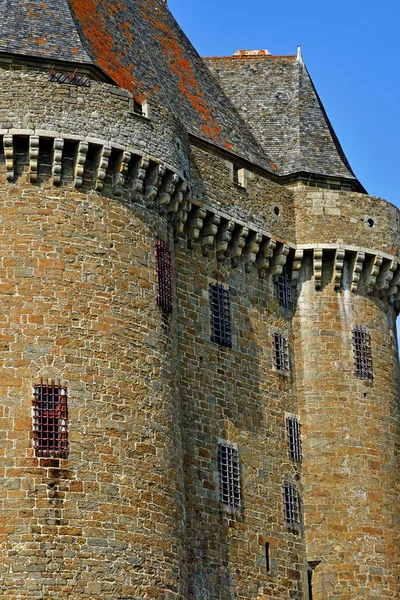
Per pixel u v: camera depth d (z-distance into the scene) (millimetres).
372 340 57219
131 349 45219
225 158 56500
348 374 56094
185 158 49969
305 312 56562
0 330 43531
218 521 49531
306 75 63938
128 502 43312
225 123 59156
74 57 48531
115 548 42469
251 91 63094
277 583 51281
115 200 46531
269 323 55156
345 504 54188
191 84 59406
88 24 53406
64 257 44844
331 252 57062
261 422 53125
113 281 45531
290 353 55938
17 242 44594
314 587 53156
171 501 44812
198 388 50688
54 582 41156
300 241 56875
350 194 58062
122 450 43750
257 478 52000
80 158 45781
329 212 57406
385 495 55125
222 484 50250
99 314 44812
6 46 47812
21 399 42906
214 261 53281
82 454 42938
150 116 48188
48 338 43750
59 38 49250
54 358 43594
